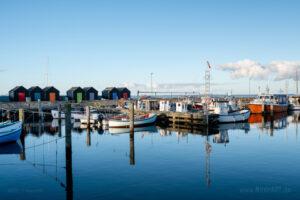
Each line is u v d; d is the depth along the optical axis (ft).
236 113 186.91
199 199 57.67
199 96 326.85
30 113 215.10
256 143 115.03
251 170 76.43
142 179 69.41
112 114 214.28
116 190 62.64
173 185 65.46
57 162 87.20
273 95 280.92
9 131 116.16
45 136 137.39
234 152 98.07
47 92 274.77
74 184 66.54
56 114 210.38
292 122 194.59
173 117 185.57
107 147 108.17
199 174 73.00
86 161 86.58
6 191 63.00
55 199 58.59
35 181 69.41
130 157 91.35
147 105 225.76
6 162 87.61
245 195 59.57
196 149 103.40
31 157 94.02
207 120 166.09
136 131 153.38
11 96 263.90
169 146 109.40
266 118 223.71
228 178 69.92
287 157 90.68
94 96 298.76
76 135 139.33
